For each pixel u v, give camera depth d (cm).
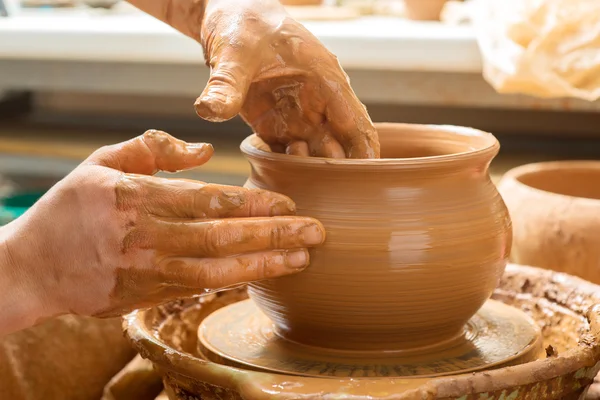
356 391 72
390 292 86
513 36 173
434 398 72
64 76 237
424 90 202
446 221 87
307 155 98
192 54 213
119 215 81
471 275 88
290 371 88
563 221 131
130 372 122
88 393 135
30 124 296
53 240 85
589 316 100
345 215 87
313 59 92
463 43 189
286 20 93
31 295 87
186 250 79
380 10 264
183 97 298
